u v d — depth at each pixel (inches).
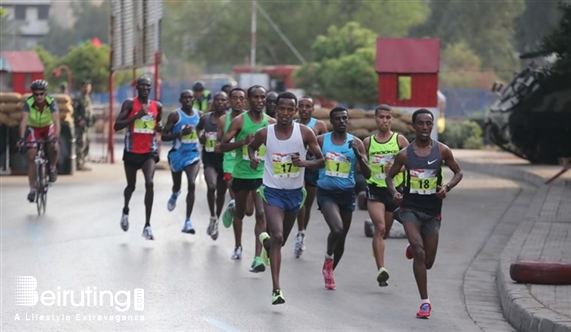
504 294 1090.7
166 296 1115.3
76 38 6584.6
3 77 3447.3
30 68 3412.9
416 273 1046.4
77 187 2315.5
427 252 1078.4
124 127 1501.0
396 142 1219.9
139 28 2952.8
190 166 1542.8
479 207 2080.5
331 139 1183.6
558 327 899.4
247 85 5762.8
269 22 6919.3
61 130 2630.4
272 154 1091.9
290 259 1397.6
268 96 1508.4
